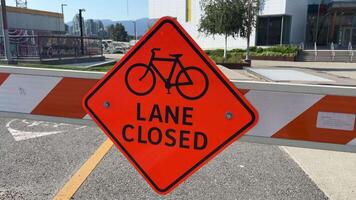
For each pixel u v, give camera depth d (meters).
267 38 34.19
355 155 4.21
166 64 1.80
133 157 1.93
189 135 1.85
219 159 3.97
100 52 24.36
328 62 27.36
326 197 3.10
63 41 20.48
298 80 12.68
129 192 3.13
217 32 22.27
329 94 1.76
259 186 3.29
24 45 18.66
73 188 3.20
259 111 1.85
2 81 2.17
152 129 1.88
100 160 3.91
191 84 1.79
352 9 34.19
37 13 34.75
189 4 39.97
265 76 14.20
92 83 2.05
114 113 1.91
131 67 1.84
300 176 3.54
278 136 1.86
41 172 3.57
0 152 4.18
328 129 1.80
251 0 21.48
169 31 1.76
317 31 35.94
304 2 34.88
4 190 3.15
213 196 3.07
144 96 1.85
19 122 5.64
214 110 1.80
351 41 35.59
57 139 4.74
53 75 2.08
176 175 1.91
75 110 2.10
